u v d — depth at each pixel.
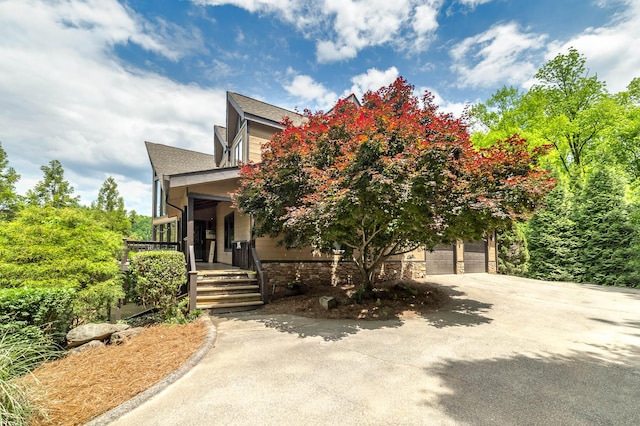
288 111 15.06
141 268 6.90
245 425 2.95
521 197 6.61
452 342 5.41
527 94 19.22
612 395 3.49
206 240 16.83
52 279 5.80
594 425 2.92
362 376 4.00
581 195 14.44
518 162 7.02
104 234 7.00
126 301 8.03
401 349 5.05
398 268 12.53
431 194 6.19
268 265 10.48
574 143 18.75
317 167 7.32
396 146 6.20
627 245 12.70
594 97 17.81
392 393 3.54
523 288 10.88
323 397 3.46
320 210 5.89
